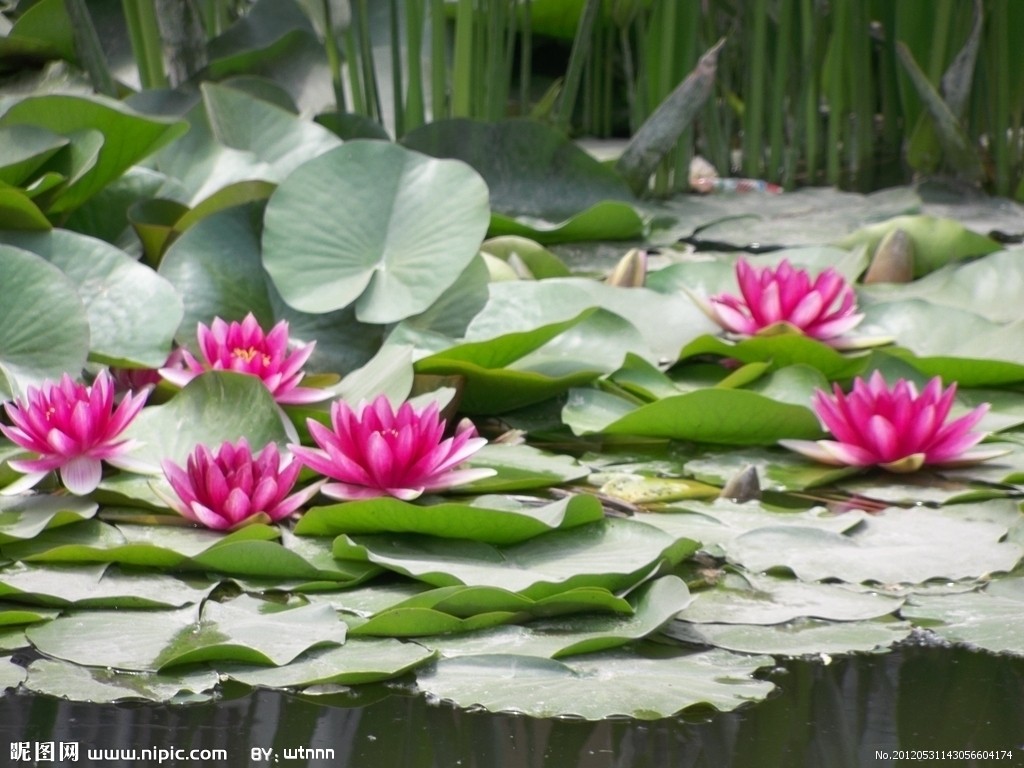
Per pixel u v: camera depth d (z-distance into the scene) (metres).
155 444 4.28
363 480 4.22
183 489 4.20
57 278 4.35
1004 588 4.15
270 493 4.19
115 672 4.04
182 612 4.10
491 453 4.34
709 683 4.04
